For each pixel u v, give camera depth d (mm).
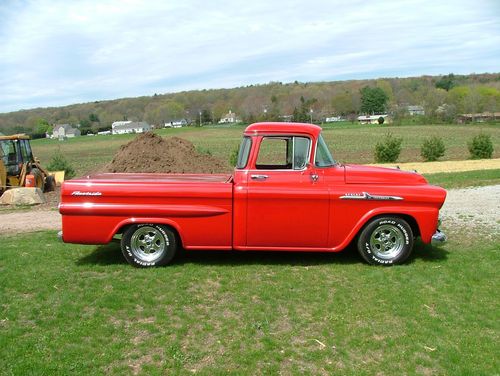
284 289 5793
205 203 6504
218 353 4262
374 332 4684
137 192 6453
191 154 17234
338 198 6480
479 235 8516
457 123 89062
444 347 4367
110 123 122438
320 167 6586
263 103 110500
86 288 5824
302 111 100688
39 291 5730
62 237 6555
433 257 7141
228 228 6543
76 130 114125
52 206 13914
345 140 59531
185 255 7312
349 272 6457
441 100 96188
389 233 6738
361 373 3945
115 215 6500
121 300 5418
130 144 16781
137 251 6695
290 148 6785
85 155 54094
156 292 5707
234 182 6570
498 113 90875
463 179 17438
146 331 4684
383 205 6551
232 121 112875
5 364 4027
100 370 3971
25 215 12133
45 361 4078
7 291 5746
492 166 26188
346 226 6570
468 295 5590
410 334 4621
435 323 4844
